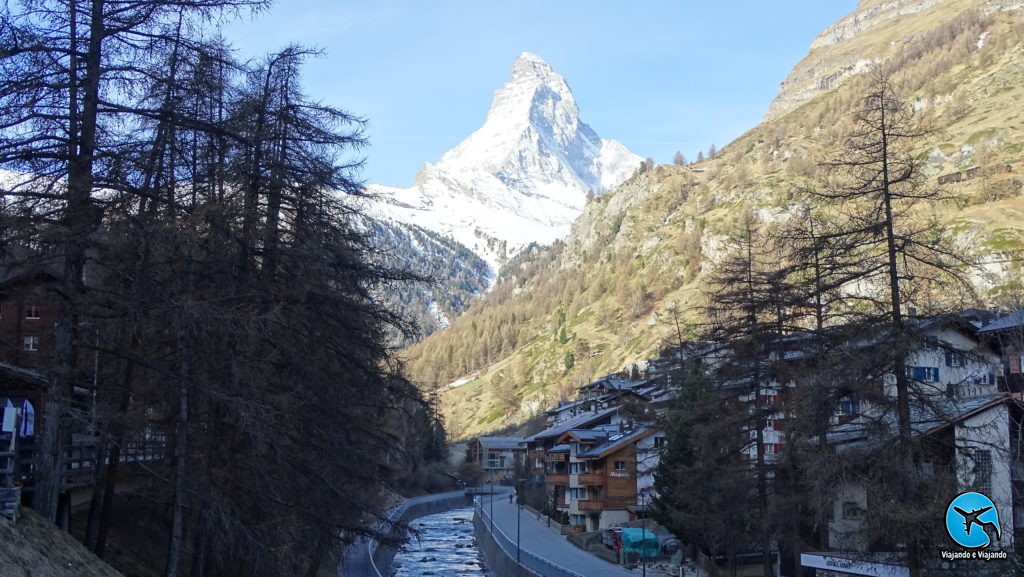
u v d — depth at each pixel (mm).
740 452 35812
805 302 30984
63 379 20656
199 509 22703
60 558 19828
